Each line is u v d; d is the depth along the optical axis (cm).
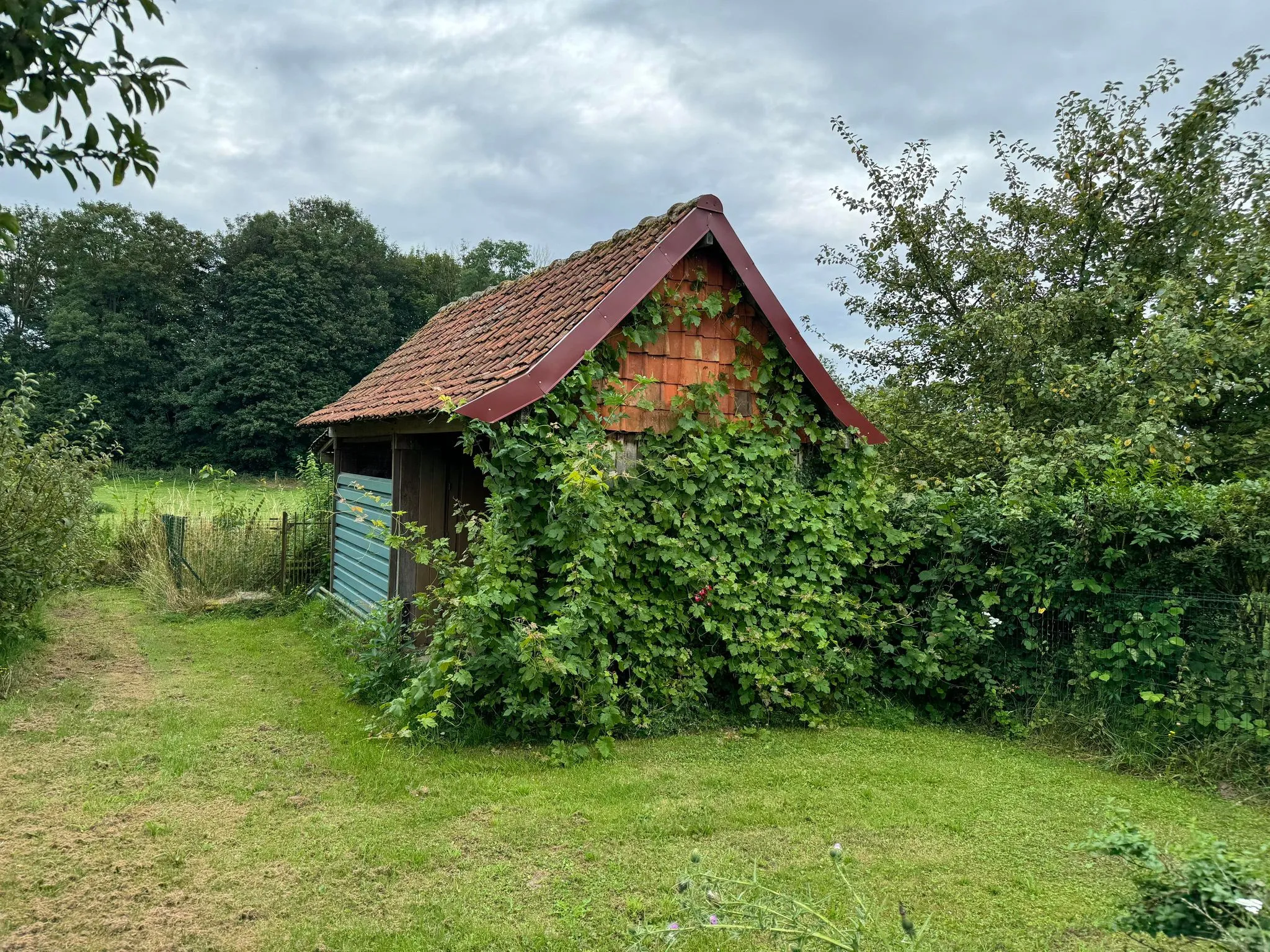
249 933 344
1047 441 855
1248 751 549
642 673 638
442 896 378
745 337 734
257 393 4125
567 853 425
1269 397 985
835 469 761
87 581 1041
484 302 1104
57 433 816
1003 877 409
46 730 599
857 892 388
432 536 793
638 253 687
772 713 686
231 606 1107
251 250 4588
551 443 609
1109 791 535
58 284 4350
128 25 226
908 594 753
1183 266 1008
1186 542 609
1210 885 246
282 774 529
